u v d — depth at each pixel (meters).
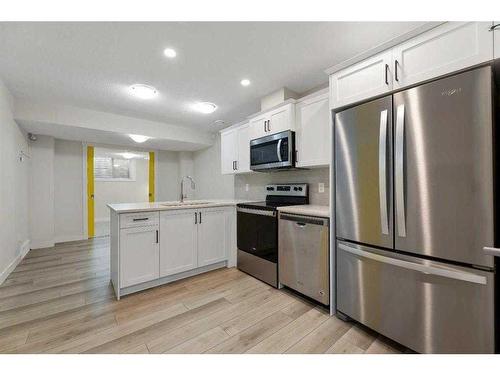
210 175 5.18
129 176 7.56
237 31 1.77
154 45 1.93
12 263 2.91
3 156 2.55
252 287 2.46
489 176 1.12
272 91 2.90
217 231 2.93
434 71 1.32
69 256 3.57
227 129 3.72
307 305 2.08
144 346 1.54
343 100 1.79
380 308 1.55
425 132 1.32
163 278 2.53
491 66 1.14
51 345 1.54
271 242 2.47
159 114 3.77
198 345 1.55
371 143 1.59
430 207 1.31
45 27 1.70
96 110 3.54
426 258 1.34
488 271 1.14
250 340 1.60
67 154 4.55
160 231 2.44
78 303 2.11
